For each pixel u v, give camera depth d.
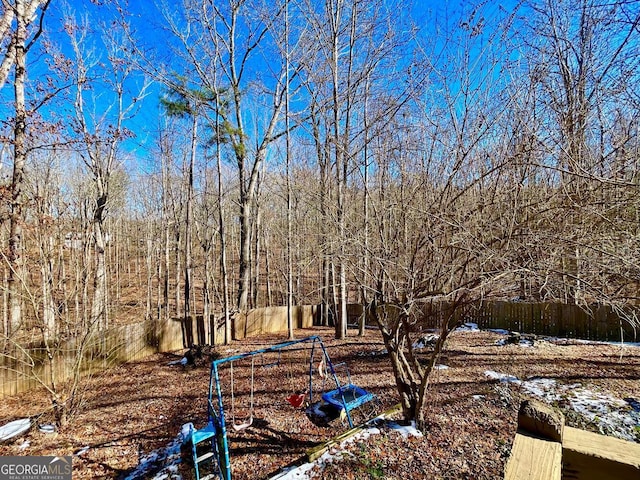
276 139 13.12
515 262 2.71
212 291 14.94
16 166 6.75
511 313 10.32
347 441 4.02
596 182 2.59
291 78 11.81
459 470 3.42
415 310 4.38
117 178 16.12
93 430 5.19
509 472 1.08
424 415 4.34
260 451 4.18
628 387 5.46
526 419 1.30
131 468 4.22
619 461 1.13
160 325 9.66
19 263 5.86
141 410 5.80
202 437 3.71
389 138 4.35
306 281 17.27
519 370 6.36
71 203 9.06
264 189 17.34
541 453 1.16
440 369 6.36
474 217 3.08
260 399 5.73
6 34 6.36
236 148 11.41
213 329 10.45
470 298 3.29
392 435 4.08
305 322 13.39
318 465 3.67
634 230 2.49
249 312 11.65
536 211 2.79
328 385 6.18
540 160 2.83
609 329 8.79
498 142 3.18
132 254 21.06
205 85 10.54
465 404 4.89
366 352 8.33
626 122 2.85
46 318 6.20
